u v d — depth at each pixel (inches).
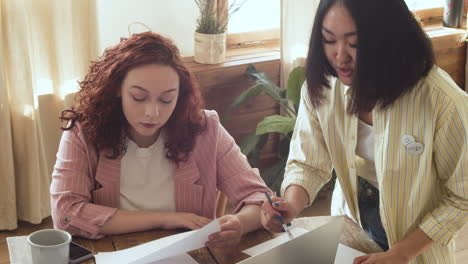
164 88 56.7
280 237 59.9
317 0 133.3
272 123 125.6
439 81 52.5
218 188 68.4
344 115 60.4
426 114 53.0
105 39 120.2
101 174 62.4
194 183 65.9
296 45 135.3
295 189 63.5
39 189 115.3
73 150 62.1
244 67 132.0
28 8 107.6
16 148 113.3
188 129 63.9
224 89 130.9
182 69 60.2
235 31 143.5
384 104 52.6
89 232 59.1
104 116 60.6
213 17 127.6
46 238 52.1
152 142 63.9
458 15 166.9
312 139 64.8
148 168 64.1
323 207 134.5
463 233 121.9
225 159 66.7
